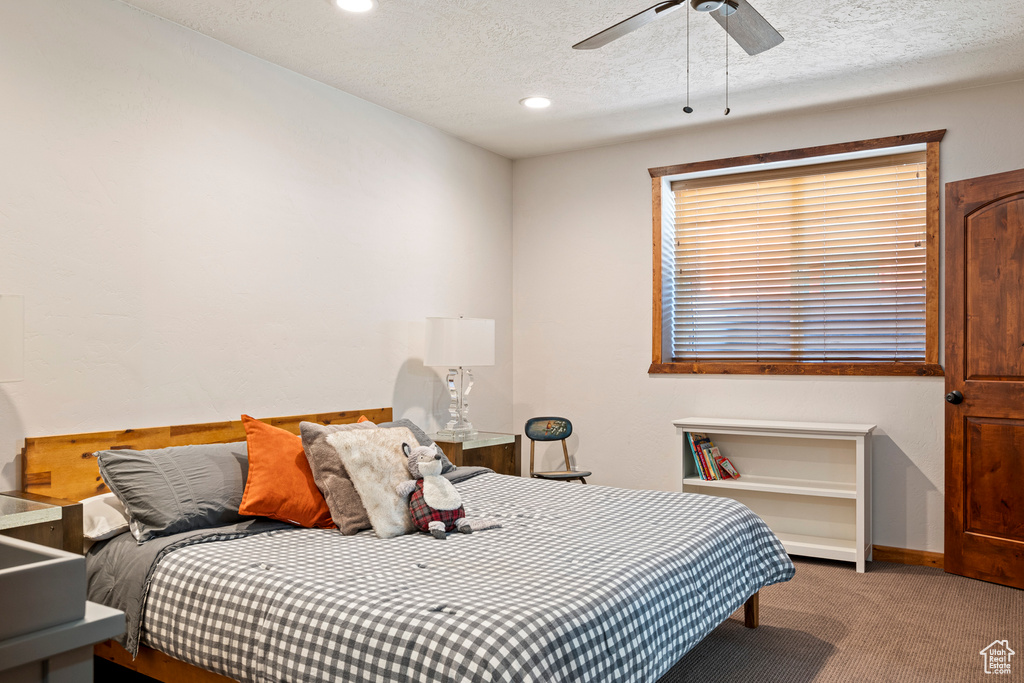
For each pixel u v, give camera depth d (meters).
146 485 2.47
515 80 3.70
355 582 1.94
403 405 4.23
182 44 3.06
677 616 2.05
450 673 1.52
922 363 4.04
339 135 3.83
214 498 2.59
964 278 3.68
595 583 1.91
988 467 3.57
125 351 2.84
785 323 4.47
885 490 4.03
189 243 3.08
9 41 2.49
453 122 4.39
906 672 2.55
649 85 3.78
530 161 5.23
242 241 3.31
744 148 4.44
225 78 3.24
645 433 4.77
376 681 1.61
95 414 2.74
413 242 4.33
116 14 2.81
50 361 2.60
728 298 4.65
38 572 0.75
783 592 3.46
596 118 4.32
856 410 4.11
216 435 3.15
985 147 3.79
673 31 3.12
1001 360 3.53
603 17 2.98
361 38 3.19
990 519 3.57
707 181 4.70
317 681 1.70
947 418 3.74
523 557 2.20
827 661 2.65
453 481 3.44
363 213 3.97
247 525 2.59
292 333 3.55
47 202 2.60
